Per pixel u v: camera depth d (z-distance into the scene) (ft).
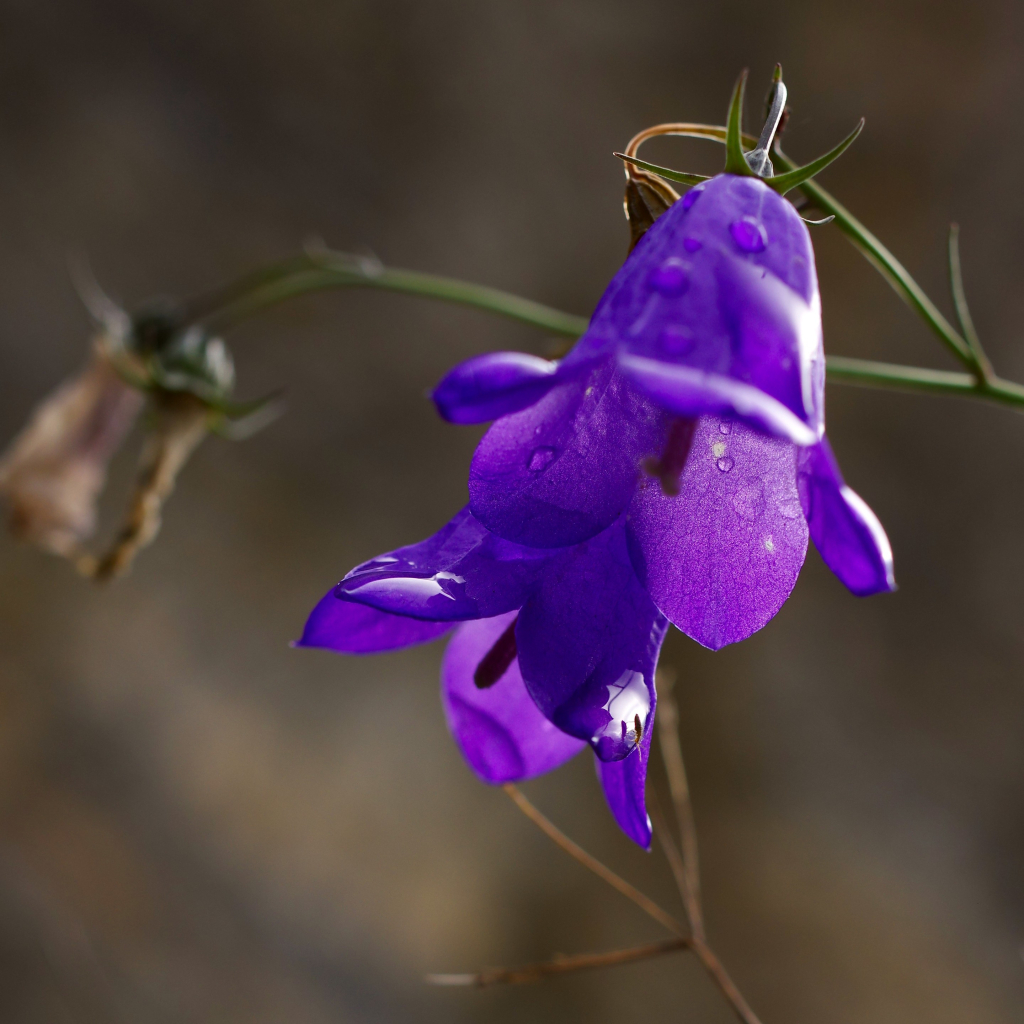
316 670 2.92
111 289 3.03
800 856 3.02
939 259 3.62
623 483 0.87
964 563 3.44
